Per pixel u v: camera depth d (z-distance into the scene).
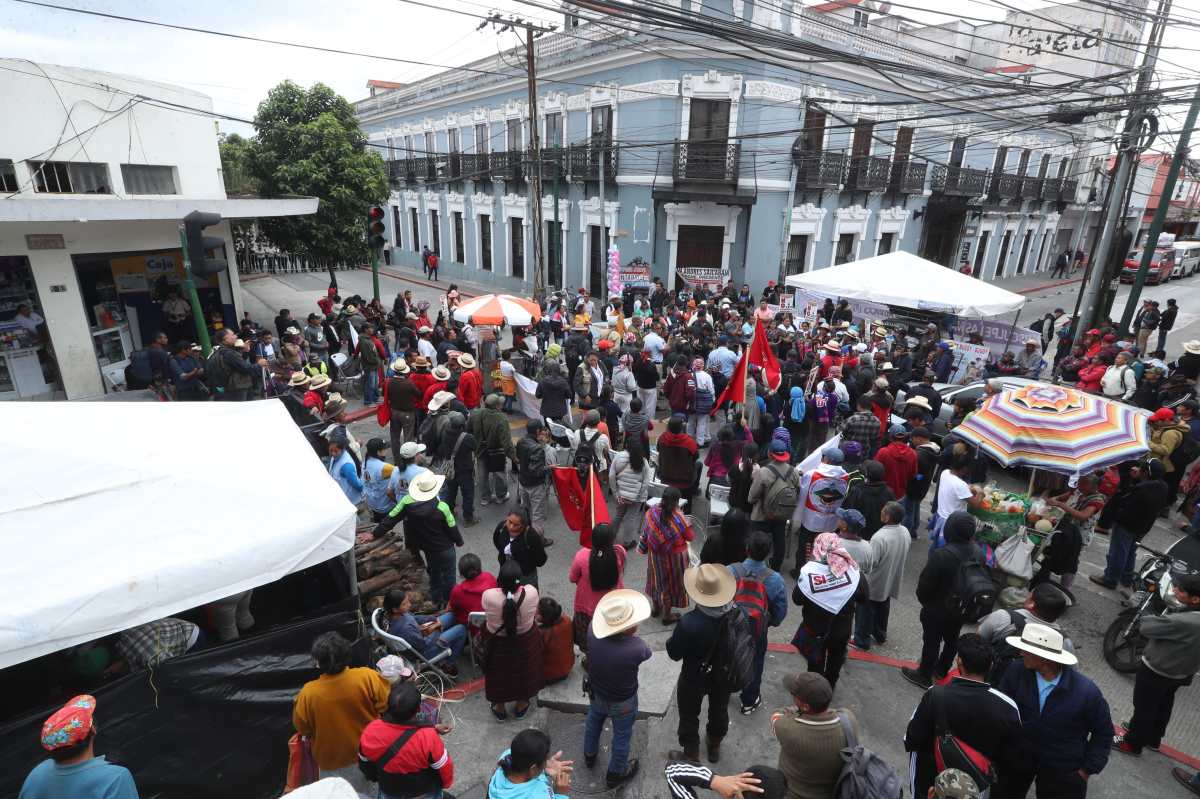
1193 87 9.12
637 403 8.47
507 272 30.75
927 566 5.34
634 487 7.49
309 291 29.81
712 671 4.37
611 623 4.20
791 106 21.06
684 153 21.53
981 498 6.47
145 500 4.22
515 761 3.07
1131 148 13.45
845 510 5.71
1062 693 3.70
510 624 4.88
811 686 3.32
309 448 5.64
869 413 8.53
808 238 24.19
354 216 20.86
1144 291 33.28
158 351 12.31
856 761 3.22
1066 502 7.06
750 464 7.20
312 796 2.79
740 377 8.20
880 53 23.05
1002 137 29.44
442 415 8.71
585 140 24.44
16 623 3.42
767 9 19.70
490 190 30.48
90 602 3.63
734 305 19.42
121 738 3.92
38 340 12.84
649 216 23.11
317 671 4.68
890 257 13.89
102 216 11.61
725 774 4.63
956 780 2.90
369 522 8.02
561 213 26.67
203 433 5.24
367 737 3.51
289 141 20.27
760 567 4.71
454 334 14.33
